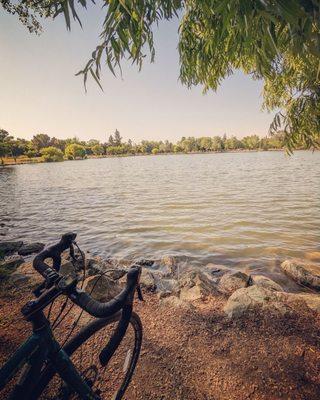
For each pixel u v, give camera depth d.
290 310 3.60
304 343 2.96
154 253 8.53
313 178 30.25
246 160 87.06
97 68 1.60
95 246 9.45
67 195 24.20
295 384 2.44
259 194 20.19
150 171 53.84
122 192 24.72
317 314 3.53
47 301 1.31
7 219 14.79
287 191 21.19
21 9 7.25
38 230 12.11
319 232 10.31
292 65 3.24
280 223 11.80
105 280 4.29
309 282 5.63
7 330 3.41
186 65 3.40
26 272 5.30
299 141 3.72
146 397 2.39
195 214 14.30
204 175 40.12
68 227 12.49
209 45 2.68
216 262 7.57
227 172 43.62
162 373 2.64
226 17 1.40
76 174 54.03
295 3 1.20
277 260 7.48
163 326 3.44
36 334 1.37
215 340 3.11
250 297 3.95
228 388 2.44
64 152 186.88
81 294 1.35
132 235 10.73
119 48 1.65
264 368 2.64
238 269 6.97
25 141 187.62
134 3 1.51
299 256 7.87
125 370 2.26
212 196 20.11
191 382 2.53
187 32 3.11
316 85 3.43
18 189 30.64
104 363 1.54
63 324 3.49
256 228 11.14
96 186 30.75
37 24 7.81
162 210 15.75
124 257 8.23
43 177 48.38
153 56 2.22
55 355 1.46
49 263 6.12
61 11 1.39
